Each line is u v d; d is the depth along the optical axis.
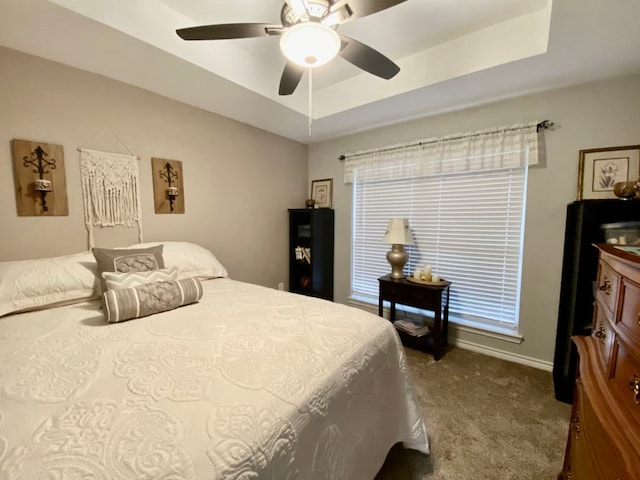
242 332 1.20
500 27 1.80
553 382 2.03
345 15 1.21
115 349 1.04
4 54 1.62
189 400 0.75
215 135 2.70
